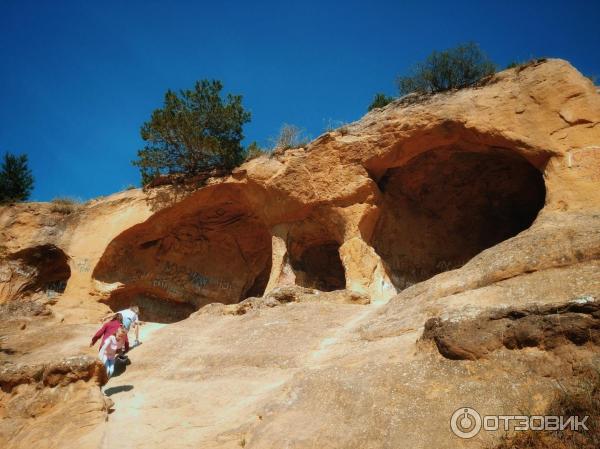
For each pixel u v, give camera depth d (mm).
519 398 7086
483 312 8328
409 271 18562
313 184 18891
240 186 21453
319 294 15570
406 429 7066
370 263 17422
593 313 7457
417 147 17359
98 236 23359
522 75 15805
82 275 22875
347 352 10680
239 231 24156
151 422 9500
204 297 24016
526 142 14914
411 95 18062
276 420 7992
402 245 18812
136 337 14719
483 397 7285
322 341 11984
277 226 20141
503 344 7902
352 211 18125
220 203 22891
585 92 14500
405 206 19156
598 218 12367
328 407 7965
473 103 16141
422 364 8289
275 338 12625
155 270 23766
